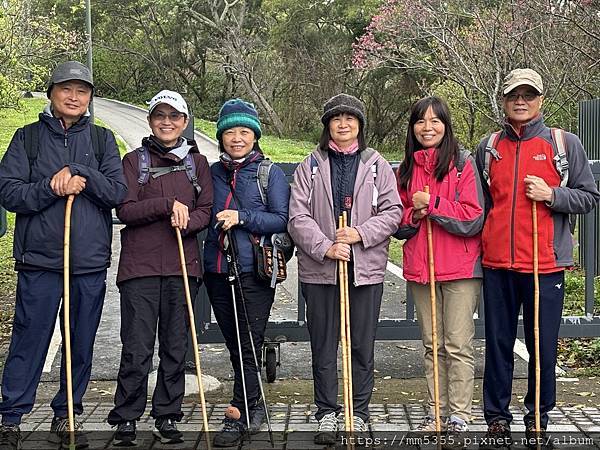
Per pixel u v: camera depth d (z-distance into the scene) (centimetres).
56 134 453
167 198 450
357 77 3197
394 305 810
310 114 3506
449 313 466
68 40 1898
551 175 447
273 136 3591
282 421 504
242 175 478
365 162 471
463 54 1346
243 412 480
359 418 470
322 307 471
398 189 482
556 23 1166
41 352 457
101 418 509
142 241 460
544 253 447
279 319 745
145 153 469
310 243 458
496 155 458
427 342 477
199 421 505
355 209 463
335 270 463
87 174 440
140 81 5066
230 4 3775
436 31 1454
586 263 607
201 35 4112
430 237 453
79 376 461
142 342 457
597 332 602
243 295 470
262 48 3741
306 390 568
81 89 454
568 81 1195
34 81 1570
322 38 3294
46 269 446
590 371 607
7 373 454
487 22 1284
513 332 463
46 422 497
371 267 462
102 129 466
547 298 449
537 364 436
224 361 638
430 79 2630
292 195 475
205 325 591
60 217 446
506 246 450
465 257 461
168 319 464
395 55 2039
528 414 463
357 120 472
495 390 463
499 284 458
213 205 479
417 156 474
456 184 462
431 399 476
